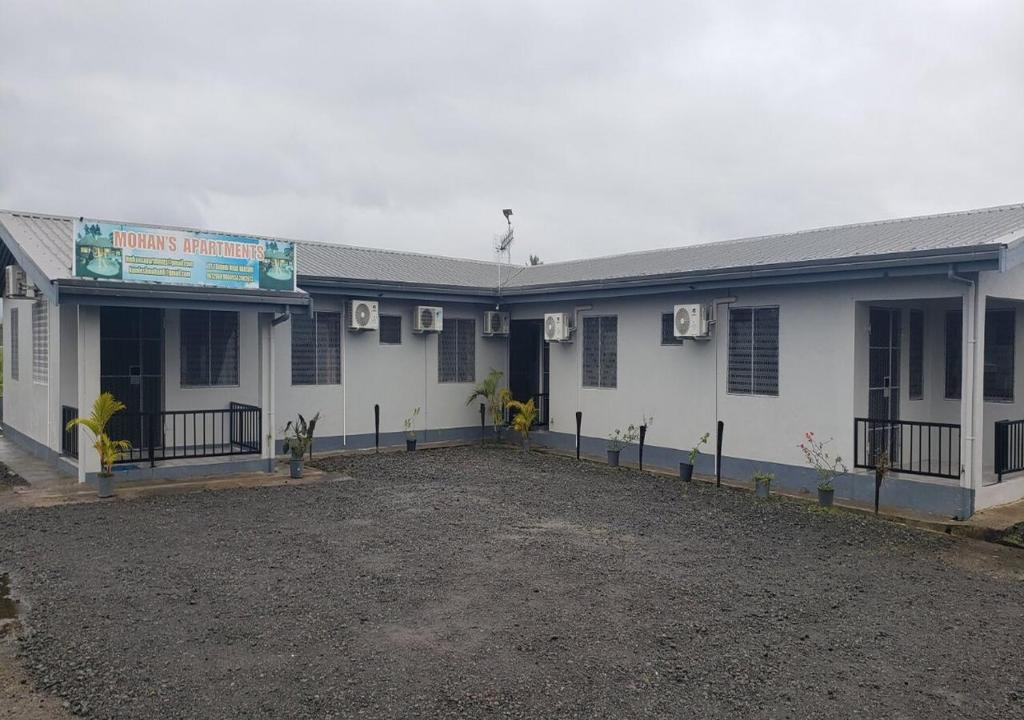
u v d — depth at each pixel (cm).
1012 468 1107
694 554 820
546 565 763
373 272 1670
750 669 525
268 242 1252
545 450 1644
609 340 1542
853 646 572
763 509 1059
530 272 2002
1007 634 604
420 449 1634
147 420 1313
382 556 788
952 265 957
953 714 467
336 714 448
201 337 1359
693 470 1338
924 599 688
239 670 507
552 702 468
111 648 542
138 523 924
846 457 1127
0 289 1636
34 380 1462
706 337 1324
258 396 1422
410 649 545
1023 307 1148
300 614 613
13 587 677
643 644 563
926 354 1260
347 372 1573
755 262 1232
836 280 1098
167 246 1144
